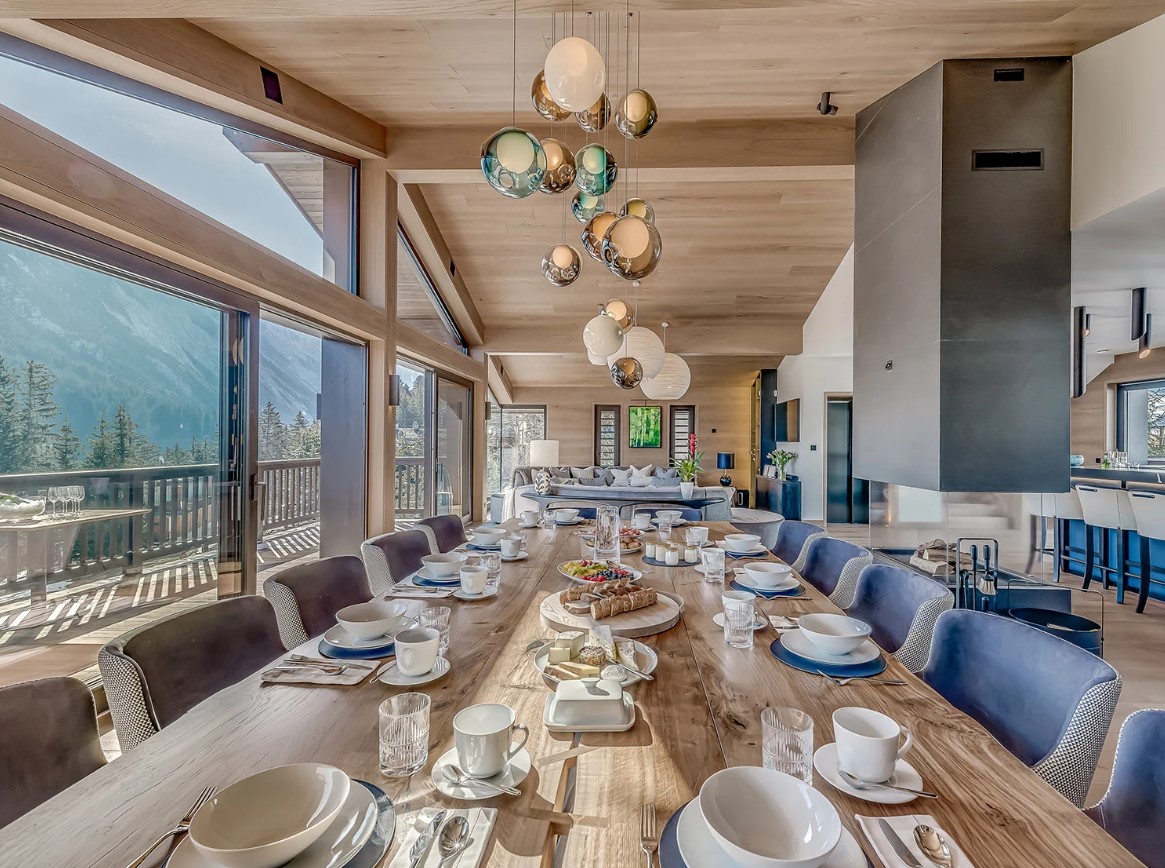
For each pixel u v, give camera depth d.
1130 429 6.57
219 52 2.63
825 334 6.44
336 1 1.96
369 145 3.70
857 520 7.99
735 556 2.43
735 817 0.73
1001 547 2.93
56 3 1.87
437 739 0.95
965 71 2.85
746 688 1.16
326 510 3.96
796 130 3.72
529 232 5.42
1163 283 3.79
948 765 0.90
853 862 0.68
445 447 6.40
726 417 10.93
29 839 0.71
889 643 1.80
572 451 10.96
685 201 4.93
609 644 1.23
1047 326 2.77
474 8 2.00
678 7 2.05
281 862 0.64
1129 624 3.68
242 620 1.44
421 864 0.67
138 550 2.35
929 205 2.91
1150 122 2.38
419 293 5.64
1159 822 0.87
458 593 1.79
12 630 1.93
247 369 2.87
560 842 0.77
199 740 0.95
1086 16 2.46
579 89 1.57
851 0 2.01
